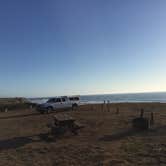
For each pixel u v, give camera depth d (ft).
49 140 37.88
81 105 116.06
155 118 58.59
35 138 39.99
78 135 41.06
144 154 27.66
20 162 26.78
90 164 24.88
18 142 37.55
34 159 27.71
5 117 81.97
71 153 29.43
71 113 78.33
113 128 46.44
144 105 111.75
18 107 135.95
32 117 74.33
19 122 63.31
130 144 32.76
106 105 114.21
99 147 31.63
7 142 37.88
